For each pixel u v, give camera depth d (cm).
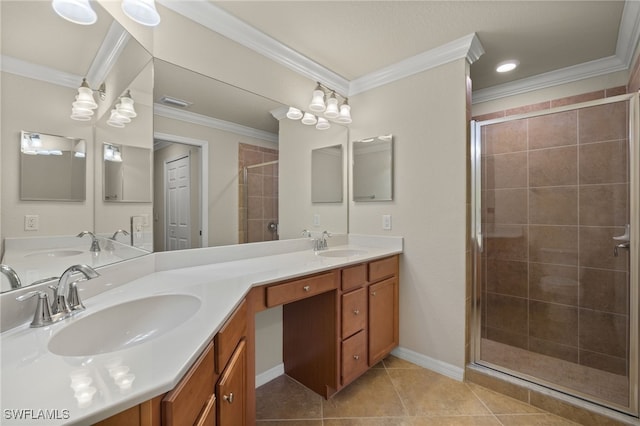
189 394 73
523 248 240
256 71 196
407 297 230
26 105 90
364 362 199
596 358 209
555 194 224
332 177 255
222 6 164
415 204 225
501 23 180
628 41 191
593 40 198
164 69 152
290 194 223
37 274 94
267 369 203
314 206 241
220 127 179
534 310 237
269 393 189
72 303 95
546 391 173
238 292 121
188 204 165
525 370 204
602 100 182
